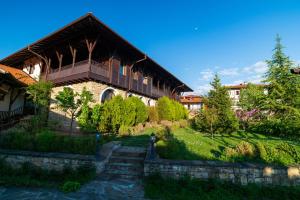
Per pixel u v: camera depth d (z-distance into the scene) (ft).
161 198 15.94
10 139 24.79
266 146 21.26
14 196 15.81
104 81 49.14
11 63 69.72
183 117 73.87
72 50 49.78
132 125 43.80
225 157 21.09
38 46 52.47
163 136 28.17
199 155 23.06
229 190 17.15
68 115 46.26
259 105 43.09
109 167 22.25
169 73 80.69
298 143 32.76
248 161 20.12
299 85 37.11
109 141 31.04
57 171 20.74
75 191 16.93
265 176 18.44
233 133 45.14
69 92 38.27
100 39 48.21
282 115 37.60
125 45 51.65
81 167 20.77
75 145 23.20
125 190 17.38
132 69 64.08
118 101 41.34
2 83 45.21
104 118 38.68
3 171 20.56
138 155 24.38
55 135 25.23
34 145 23.63
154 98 78.07
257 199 16.34
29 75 62.69
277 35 42.57
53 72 55.62
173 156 21.52
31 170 20.81
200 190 16.70
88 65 44.70
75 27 42.04
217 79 64.08
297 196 16.67
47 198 15.56
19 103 53.11
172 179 18.63
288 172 18.65
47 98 44.39
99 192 16.88
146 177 19.42
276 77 40.65
